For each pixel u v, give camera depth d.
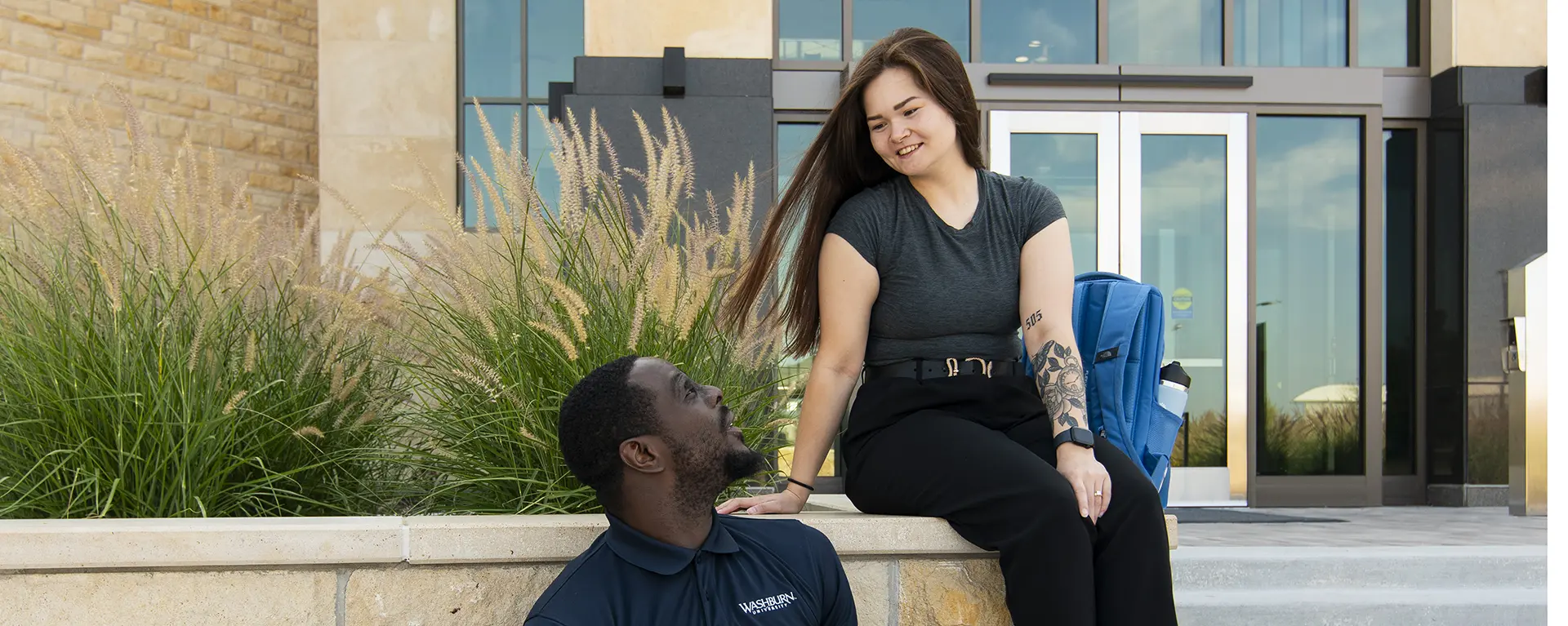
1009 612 1.80
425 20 5.95
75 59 5.89
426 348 2.41
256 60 6.60
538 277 2.16
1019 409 1.86
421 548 1.67
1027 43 6.28
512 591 1.71
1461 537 4.28
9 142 2.31
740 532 1.50
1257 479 6.13
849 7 6.17
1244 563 3.45
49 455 2.02
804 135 6.05
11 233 2.24
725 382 2.31
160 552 1.62
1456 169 6.11
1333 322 6.25
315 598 1.67
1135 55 6.33
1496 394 5.97
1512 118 5.98
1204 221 6.12
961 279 1.87
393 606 1.69
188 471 2.08
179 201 2.29
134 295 2.16
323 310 2.44
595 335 2.14
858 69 1.93
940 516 1.77
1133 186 6.06
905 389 1.89
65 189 2.30
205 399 2.14
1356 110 6.15
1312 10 6.39
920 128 1.85
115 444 2.10
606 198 2.38
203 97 6.35
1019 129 6.04
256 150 6.57
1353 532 4.52
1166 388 2.15
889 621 1.80
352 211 2.48
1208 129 6.09
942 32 6.24
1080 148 6.09
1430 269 6.27
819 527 1.75
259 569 1.66
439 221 5.74
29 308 2.16
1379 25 6.39
